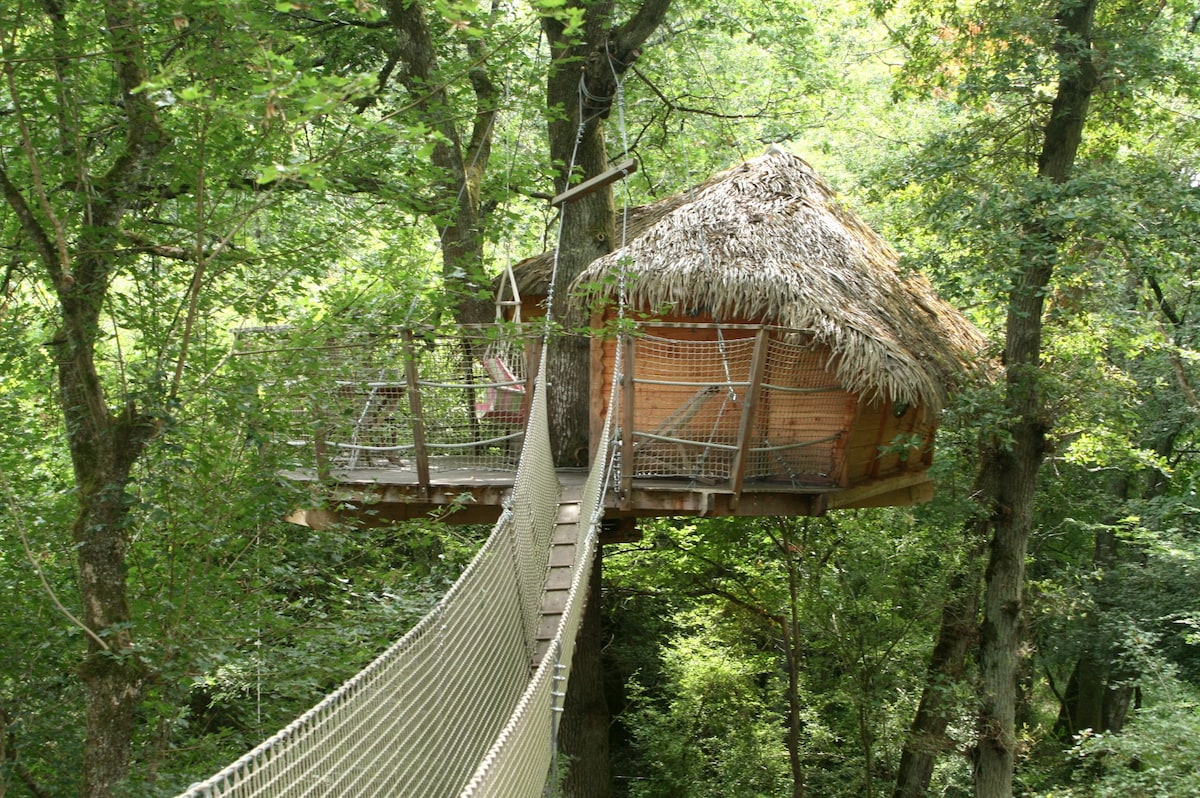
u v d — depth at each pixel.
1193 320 15.13
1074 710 20.06
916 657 12.95
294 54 5.77
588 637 12.06
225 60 5.37
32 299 7.89
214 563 7.02
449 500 8.89
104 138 6.88
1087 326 12.20
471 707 4.93
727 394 9.62
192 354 6.48
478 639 5.14
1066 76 11.25
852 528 12.71
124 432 6.07
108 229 5.97
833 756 15.06
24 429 6.64
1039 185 10.73
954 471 12.45
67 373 6.14
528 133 14.53
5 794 6.62
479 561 5.20
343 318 6.54
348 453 9.23
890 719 13.40
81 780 6.12
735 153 16.95
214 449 6.20
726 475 9.59
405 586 8.11
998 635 12.34
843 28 20.11
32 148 5.75
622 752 17.19
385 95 8.96
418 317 6.98
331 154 5.97
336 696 3.29
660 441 9.77
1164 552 14.73
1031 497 12.39
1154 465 13.60
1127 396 12.66
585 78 11.39
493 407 9.69
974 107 12.05
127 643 5.79
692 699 15.32
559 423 11.83
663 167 16.59
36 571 5.70
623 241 10.41
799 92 17.22
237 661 6.50
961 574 12.48
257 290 6.77
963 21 12.27
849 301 9.57
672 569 14.70
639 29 11.21
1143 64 11.18
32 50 5.55
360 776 3.49
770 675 16.75
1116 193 10.52
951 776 15.50
